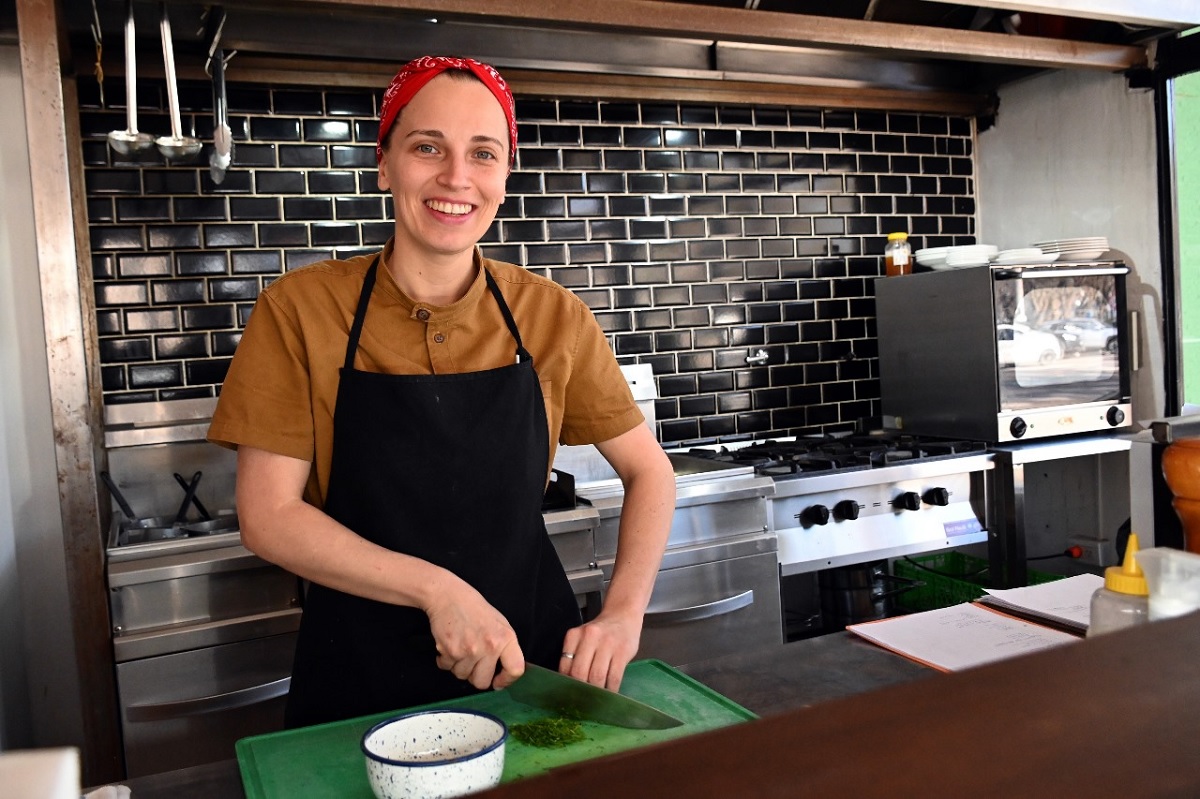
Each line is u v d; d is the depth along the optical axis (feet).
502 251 10.07
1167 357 10.56
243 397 4.39
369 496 4.48
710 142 10.97
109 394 8.75
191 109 8.90
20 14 6.63
